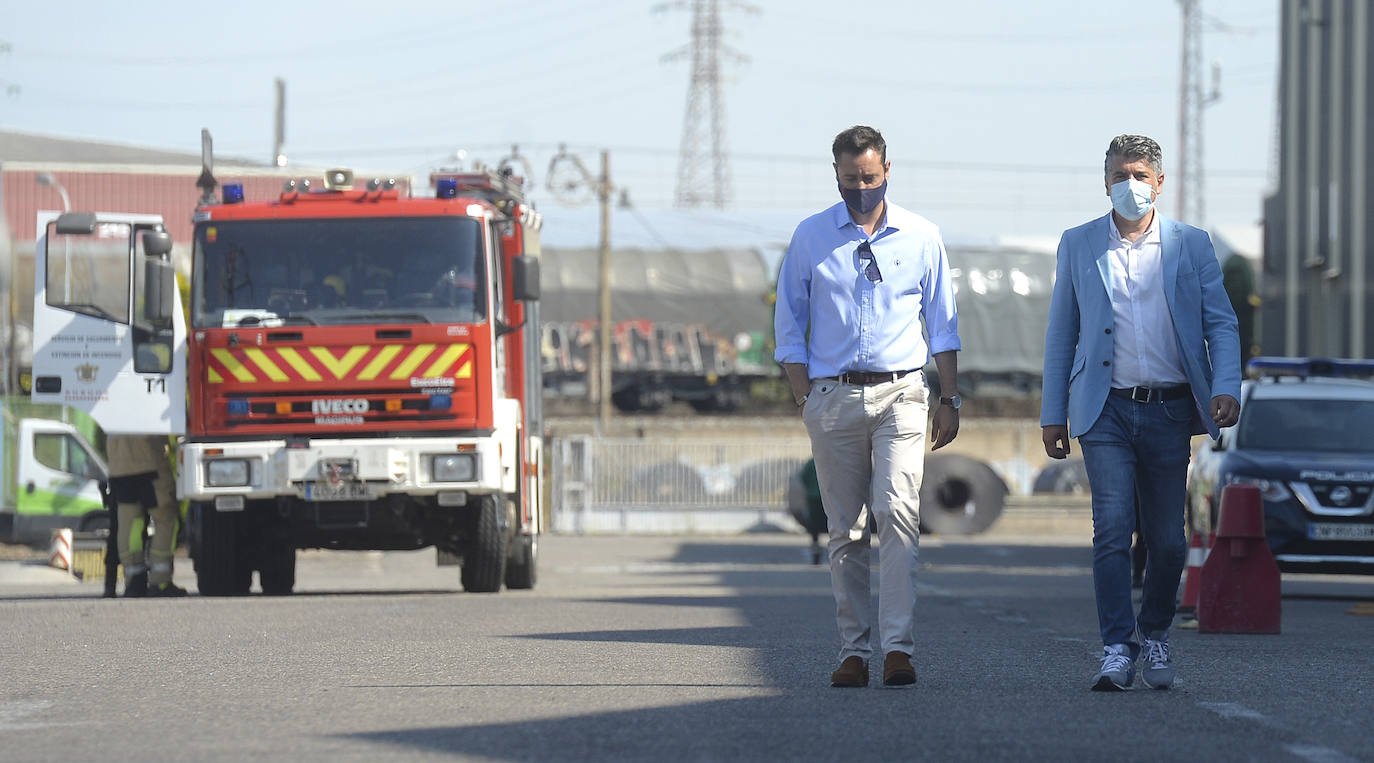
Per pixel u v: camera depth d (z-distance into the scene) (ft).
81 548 258.78
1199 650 111.04
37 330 173.27
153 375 173.17
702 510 430.20
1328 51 316.81
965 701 80.59
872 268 84.48
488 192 188.03
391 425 167.32
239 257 170.09
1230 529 129.49
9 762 64.59
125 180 412.77
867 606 86.79
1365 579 222.48
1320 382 186.70
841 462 85.56
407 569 292.40
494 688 86.38
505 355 184.44
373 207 170.91
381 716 76.07
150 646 111.34
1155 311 85.56
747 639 115.75
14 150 538.88
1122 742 67.72
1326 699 82.33
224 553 172.35
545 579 230.27
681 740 68.28
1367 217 292.20
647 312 552.41
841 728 71.51
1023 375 560.20
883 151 84.28
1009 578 229.86
